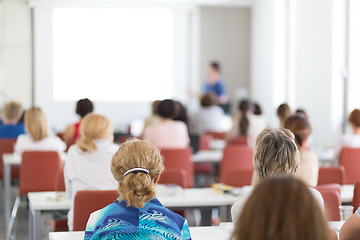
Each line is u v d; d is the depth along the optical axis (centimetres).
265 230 133
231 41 1309
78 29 1237
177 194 404
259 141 259
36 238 371
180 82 1284
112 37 1245
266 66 1200
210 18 1299
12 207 707
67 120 1248
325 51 938
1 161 678
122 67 1252
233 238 142
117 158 232
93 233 226
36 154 557
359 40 891
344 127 916
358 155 570
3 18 1223
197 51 1292
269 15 1180
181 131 620
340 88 919
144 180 225
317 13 966
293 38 1130
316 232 133
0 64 1226
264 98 1215
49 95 1241
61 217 431
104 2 1233
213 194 407
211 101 843
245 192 396
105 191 328
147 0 1229
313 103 981
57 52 1239
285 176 140
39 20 1230
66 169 368
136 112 1261
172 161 573
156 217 226
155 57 1266
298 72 1040
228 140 702
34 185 559
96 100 1248
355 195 343
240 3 1277
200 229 307
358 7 894
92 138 365
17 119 726
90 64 1243
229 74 1313
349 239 244
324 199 327
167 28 1270
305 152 350
